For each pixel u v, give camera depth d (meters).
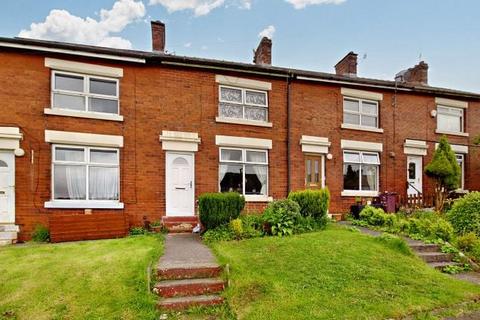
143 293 5.48
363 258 7.12
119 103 10.91
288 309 5.08
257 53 15.12
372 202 13.60
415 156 15.14
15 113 9.83
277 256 7.10
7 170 9.70
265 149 12.70
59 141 10.13
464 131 16.14
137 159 10.95
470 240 8.70
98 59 10.73
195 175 11.55
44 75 10.19
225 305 5.45
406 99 15.09
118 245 8.14
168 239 9.19
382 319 4.93
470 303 5.64
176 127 11.45
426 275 6.64
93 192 10.59
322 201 10.24
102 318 4.88
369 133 14.27
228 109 12.43
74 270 6.27
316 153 13.39
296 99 13.23
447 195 14.30
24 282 5.84
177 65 11.53
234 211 9.41
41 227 9.70
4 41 9.62
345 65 16.39
